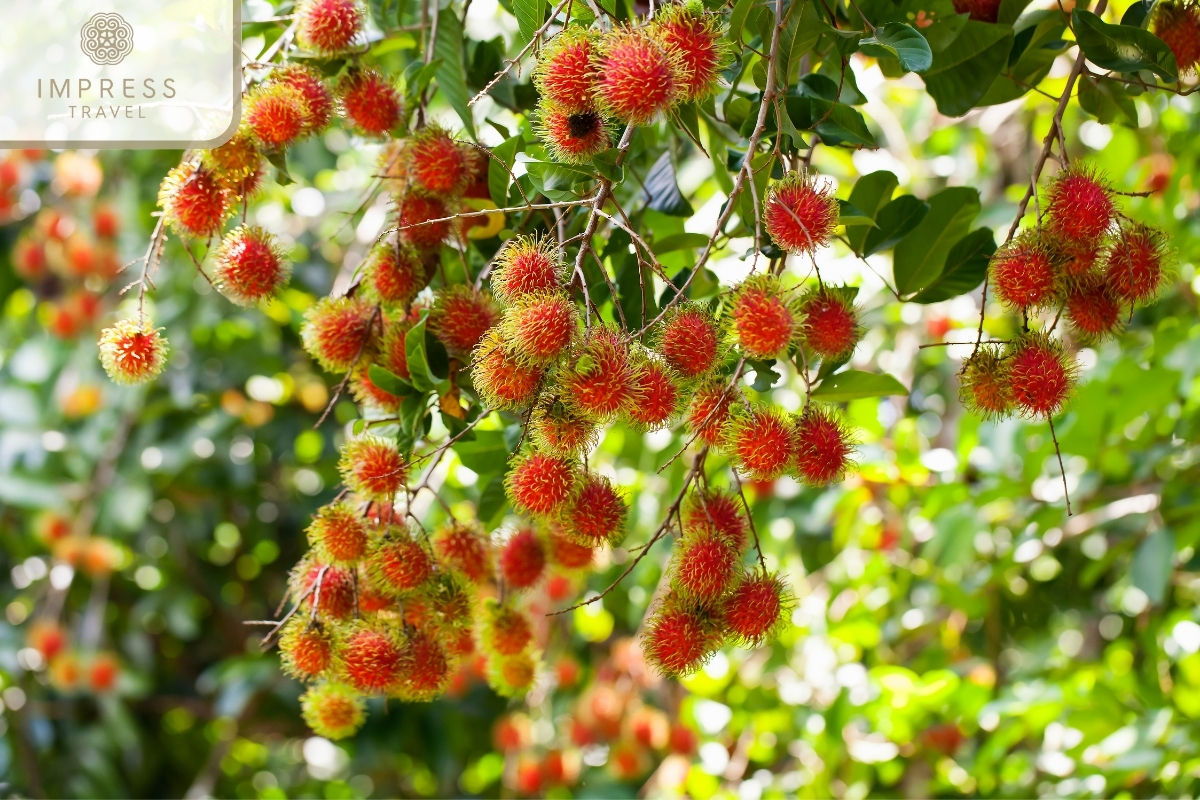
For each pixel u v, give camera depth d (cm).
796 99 154
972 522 204
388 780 355
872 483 230
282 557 343
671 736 278
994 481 209
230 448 313
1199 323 201
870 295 272
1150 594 195
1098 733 196
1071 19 154
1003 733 205
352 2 157
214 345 307
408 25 174
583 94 144
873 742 235
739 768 259
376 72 159
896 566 251
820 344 146
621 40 142
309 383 325
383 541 151
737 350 144
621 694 285
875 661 260
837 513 243
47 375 307
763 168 148
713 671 246
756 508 241
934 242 165
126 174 307
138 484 295
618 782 301
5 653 297
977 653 265
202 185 152
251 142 152
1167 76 154
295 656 151
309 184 301
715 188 209
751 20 156
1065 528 219
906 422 250
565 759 288
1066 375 147
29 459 297
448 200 156
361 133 160
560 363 141
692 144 178
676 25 143
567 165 148
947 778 228
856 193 163
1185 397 204
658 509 246
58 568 302
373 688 150
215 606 333
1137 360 204
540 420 143
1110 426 200
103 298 308
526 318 140
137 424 304
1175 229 216
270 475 330
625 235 163
